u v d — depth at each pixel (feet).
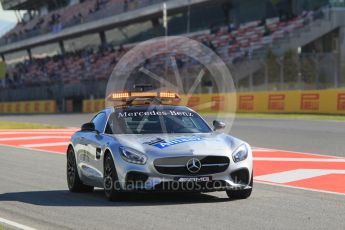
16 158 58.34
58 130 96.17
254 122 100.17
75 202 32.96
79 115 152.35
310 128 85.15
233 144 32.40
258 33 160.66
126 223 26.63
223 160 31.09
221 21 187.73
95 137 35.12
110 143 32.45
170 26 208.44
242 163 31.60
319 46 148.87
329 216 28.09
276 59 130.93
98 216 28.45
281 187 38.27
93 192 37.35
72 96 195.62
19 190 38.22
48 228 25.79
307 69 126.21
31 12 323.37
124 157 31.17
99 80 184.96
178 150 30.86
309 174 44.21
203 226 25.76
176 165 30.55
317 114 115.55
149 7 197.77
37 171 48.24
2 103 237.86
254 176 43.57
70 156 38.55
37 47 301.84
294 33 147.64
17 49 305.53
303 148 62.28
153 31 213.66
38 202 33.24
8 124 110.63
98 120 36.86
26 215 29.14
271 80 131.64
